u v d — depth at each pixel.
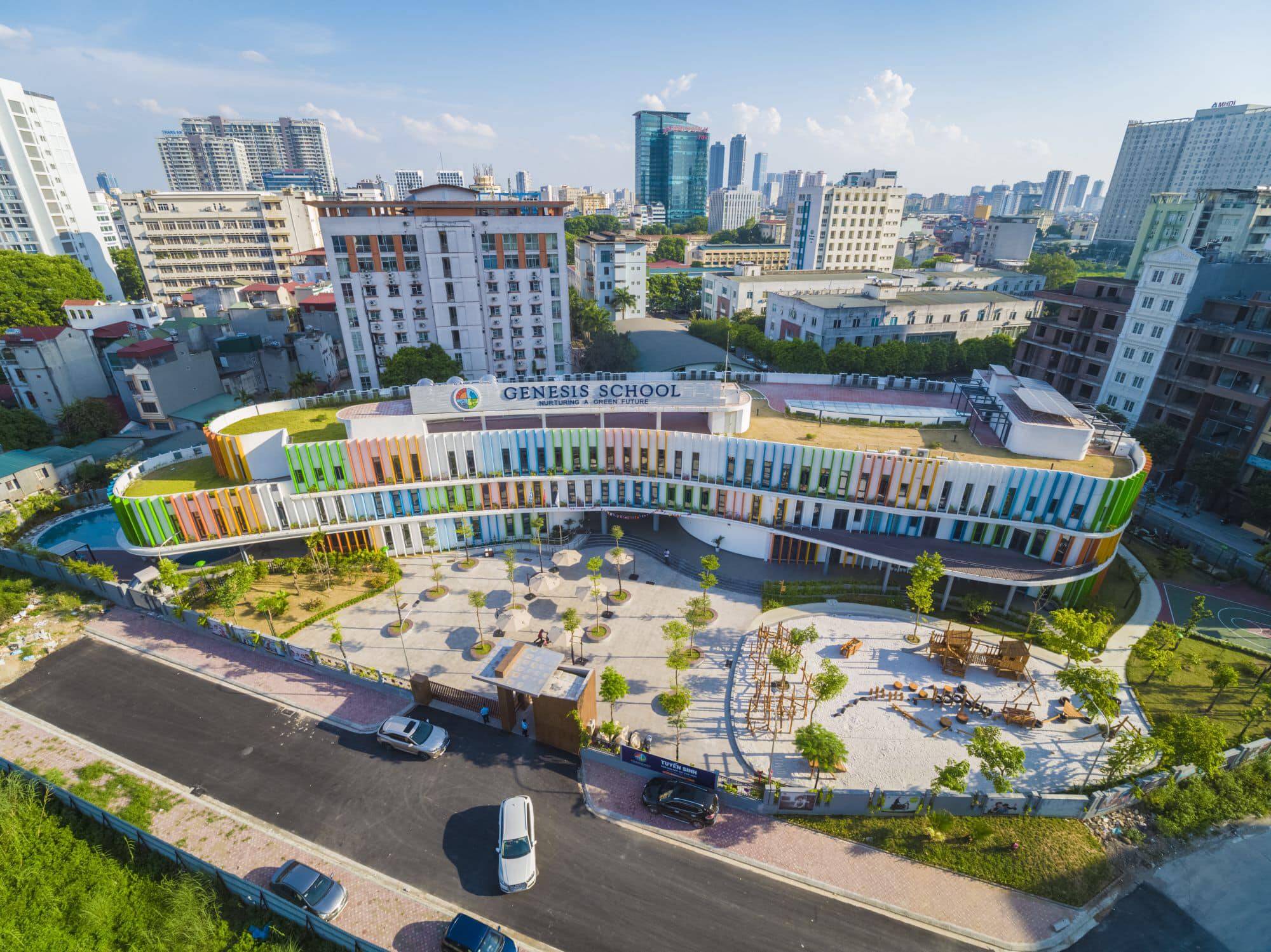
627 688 44.38
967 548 57.56
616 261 164.38
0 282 115.81
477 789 39.09
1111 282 92.50
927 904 32.59
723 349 133.12
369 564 61.03
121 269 179.38
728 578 60.66
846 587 58.81
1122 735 40.44
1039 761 41.19
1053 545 54.91
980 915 32.16
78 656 50.50
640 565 63.56
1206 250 84.31
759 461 59.88
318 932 30.70
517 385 60.59
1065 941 31.02
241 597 55.44
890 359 110.69
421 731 41.81
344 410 65.19
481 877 33.84
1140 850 35.47
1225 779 38.91
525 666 41.81
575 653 50.88
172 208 151.00
